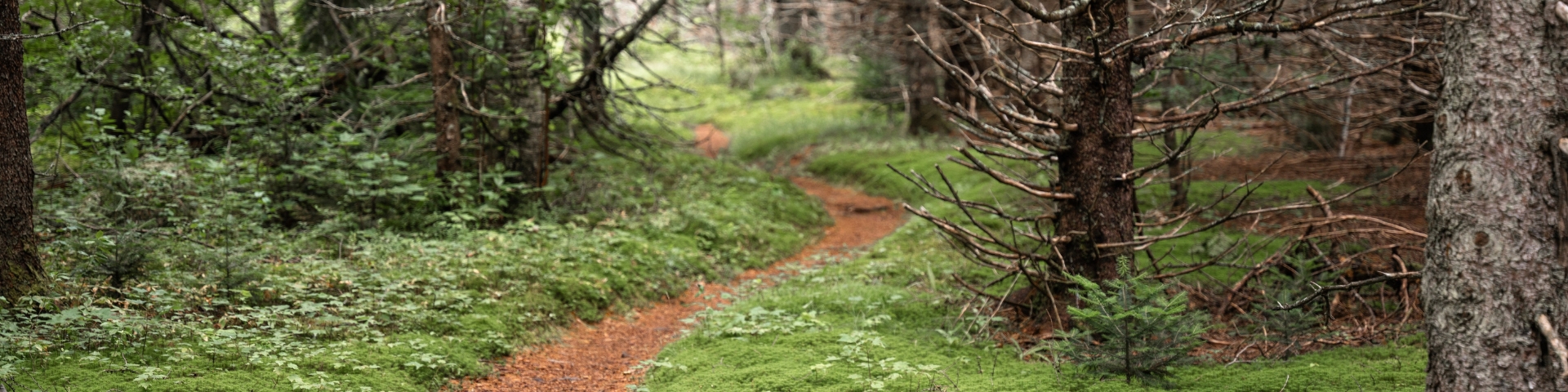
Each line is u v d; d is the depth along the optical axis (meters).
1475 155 3.63
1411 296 6.70
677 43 13.89
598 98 13.52
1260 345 6.18
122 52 9.80
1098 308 5.72
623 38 13.30
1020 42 5.57
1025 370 5.84
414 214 9.65
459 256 8.25
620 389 6.20
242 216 8.61
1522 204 3.53
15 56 5.46
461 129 11.35
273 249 7.86
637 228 10.83
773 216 13.22
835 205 16.16
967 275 8.81
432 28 10.14
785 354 6.43
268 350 5.50
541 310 7.62
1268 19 5.28
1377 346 5.89
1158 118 6.57
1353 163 12.33
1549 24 3.47
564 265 8.66
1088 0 5.43
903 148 20.17
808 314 7.27
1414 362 5.32
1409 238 7.99
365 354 5.81
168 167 8.51
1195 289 7.59
